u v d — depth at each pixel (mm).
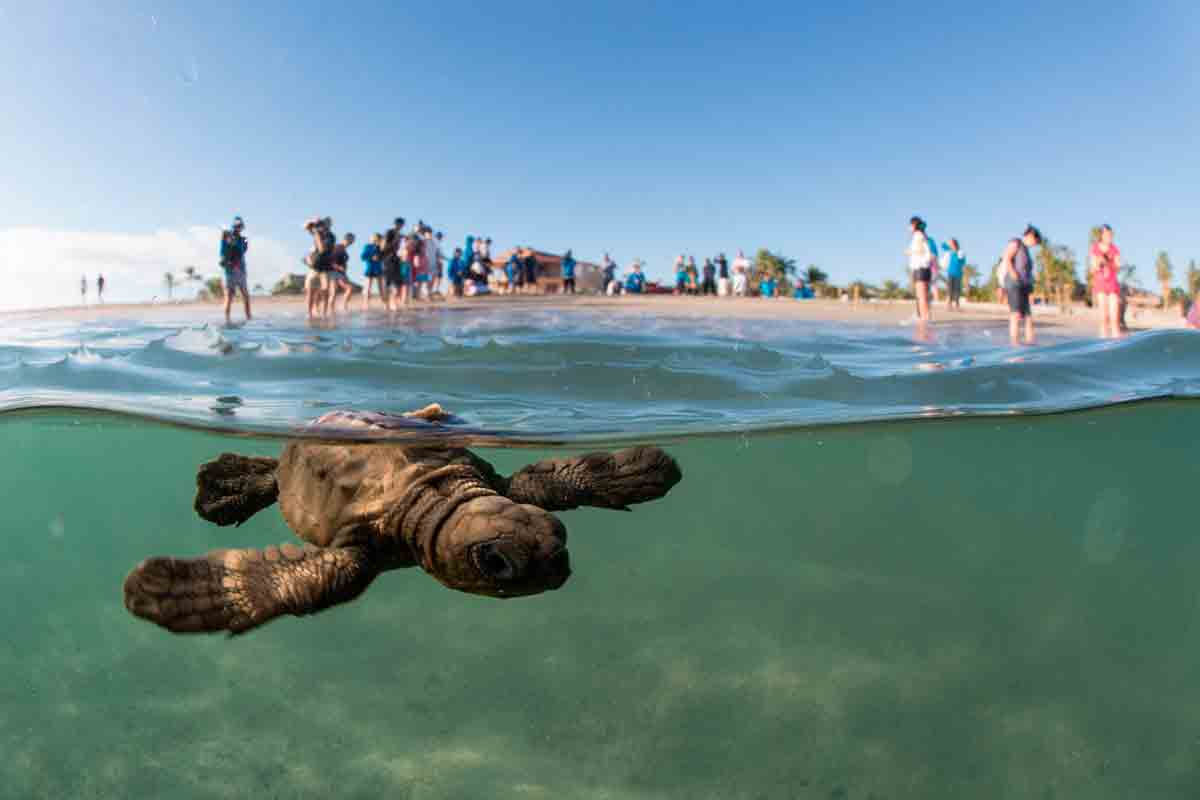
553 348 9367
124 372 7789
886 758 7469
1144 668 10086
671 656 9859
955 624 11719
